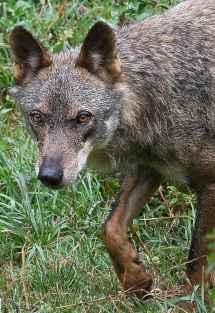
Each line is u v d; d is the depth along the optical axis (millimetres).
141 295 11023
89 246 11867
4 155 13500
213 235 8469
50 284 11109
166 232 12344
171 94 10688
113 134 10680
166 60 10820
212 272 10844
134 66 10773
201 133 10680
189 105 10672
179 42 10938
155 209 12469
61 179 9961
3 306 10633
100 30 10164
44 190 12805
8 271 11477
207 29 11062
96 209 12695
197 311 10523
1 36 15844
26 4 16531
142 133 10781
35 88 10320
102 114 10328
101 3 16641
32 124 10352
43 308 10438
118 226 11109
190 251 10969
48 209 12578
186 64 10789
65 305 10438
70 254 11500
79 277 11172
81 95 10172
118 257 11031
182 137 10625
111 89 10430
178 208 12766
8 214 12250
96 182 13133
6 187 12922
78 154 10203
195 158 10695
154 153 10844
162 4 13625
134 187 11367
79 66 10328
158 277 11305
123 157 11094
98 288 10961
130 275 11008
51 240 12016
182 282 11430
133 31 11148
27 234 12023
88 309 10625
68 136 10148
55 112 10133
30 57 10523
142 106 10734
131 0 13531
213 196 10781
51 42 15766
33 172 13047
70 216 12516
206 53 10906
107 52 10344
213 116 10828
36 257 11555
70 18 16438
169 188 12914
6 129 14406
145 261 11711
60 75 10266
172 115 10625
